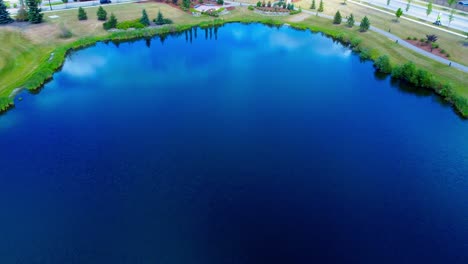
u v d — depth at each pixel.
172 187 27.30
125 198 26.30
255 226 23.81
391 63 50.28
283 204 25.70
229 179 28.16
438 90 42.94
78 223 24.19
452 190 27.52
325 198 26.34
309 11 78.44
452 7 78.69
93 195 26.59
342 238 23.03
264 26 71.38
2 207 25.52
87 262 21.56
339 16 68.00
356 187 27.52
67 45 55.78
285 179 28.19
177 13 75.19
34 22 62.78
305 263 21.22
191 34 66.50
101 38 59.91
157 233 23.34
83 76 47.66
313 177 28.50
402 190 27.34
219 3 82.12
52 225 24.08
